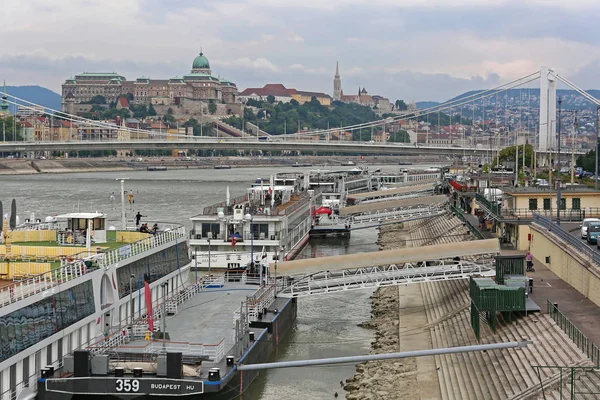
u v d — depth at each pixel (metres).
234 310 78.81
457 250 91.81
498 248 91.81
